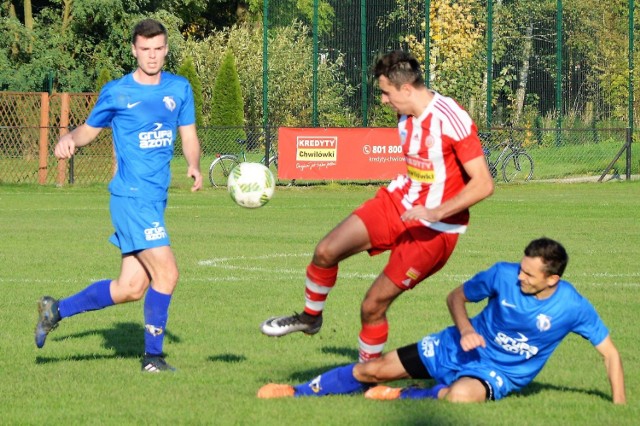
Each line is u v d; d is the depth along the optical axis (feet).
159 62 60.29
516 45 358.84
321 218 171.42
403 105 51.21
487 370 50.85
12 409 50.72
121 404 51.65
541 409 49.52
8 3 364.58
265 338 72.54
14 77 341.00
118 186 60.18
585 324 50.34
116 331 75.51
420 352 51.57
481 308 85.56
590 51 342.85
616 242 135.54
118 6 347.15
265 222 164.45
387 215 52.16
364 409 49.39
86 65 362.74
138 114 59.77
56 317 61.82
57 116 298.15
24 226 155.84
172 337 72.79
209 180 249.96
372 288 53.47
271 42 392.88
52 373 60.13
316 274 53.67
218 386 56.29
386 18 345.31
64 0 357.41
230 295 91.91
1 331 74.49
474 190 49.39
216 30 457.68
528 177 261.44
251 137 254.68
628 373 60.23
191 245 131.54
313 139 231.09
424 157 51.37
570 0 350.64
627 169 259.39
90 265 111.75
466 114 50.93
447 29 339.36
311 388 53.06
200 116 343.87
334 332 74.90
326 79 353.31
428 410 48.44
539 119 331.77
